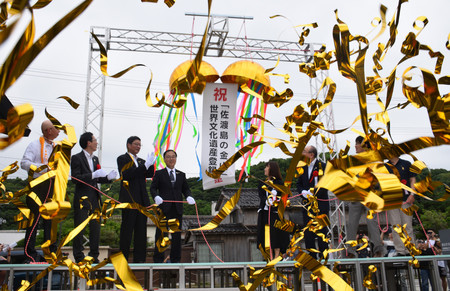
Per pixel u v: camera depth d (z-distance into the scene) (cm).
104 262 90
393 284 529
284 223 115
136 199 492
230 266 442
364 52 65
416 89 71
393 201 62
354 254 629
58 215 71
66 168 76
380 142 75
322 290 443
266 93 106
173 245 525
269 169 528
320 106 87
